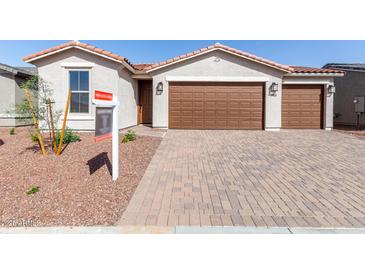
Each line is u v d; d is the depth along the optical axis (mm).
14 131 12359
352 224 4078
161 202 4848
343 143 10719
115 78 12430
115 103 5816
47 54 12117
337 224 4078
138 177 6172
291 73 14953
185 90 14836
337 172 6727
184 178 6199
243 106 14859
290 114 15766
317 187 5648
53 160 7137
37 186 5422
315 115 15758
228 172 6691
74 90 12555
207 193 5293
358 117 16797
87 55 12406
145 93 17969
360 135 13000
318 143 10688
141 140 10328
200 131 14078
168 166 7160
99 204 4695
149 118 18062
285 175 6473
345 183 5902
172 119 14914
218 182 5949
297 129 15578
